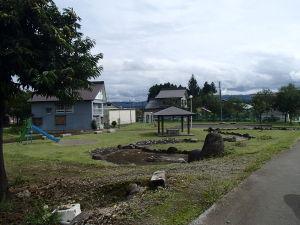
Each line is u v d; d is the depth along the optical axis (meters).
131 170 14.28
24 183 12.80
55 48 9.45
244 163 13.52
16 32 8.88
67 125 51.88
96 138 35.00
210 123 68.00
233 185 9.57
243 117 80.50
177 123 65.44
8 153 22.91
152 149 26.28
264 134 35.25
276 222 7.16
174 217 7.13
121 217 7.17
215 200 8.26
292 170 12.00
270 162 13.64
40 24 9.05
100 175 13.35
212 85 126.56
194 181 9.80
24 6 8.73
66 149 25.48
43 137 34.34
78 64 9.79
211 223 7.04
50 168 16.23
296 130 42.81
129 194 9.84
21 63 8.73
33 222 8.13
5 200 10.11
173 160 21.27
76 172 15.03
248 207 8.01
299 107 65.88
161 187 9.32
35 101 51.72
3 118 10.57
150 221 6.93
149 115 77.69
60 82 9.45
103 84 56.06
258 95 70.94
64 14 9.77
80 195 10.81
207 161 15.30
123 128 51.53
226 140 29.92
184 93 80.62
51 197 10.82
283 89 68.00
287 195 8.94
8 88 9.39
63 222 7.93
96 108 54.25
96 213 7.57
